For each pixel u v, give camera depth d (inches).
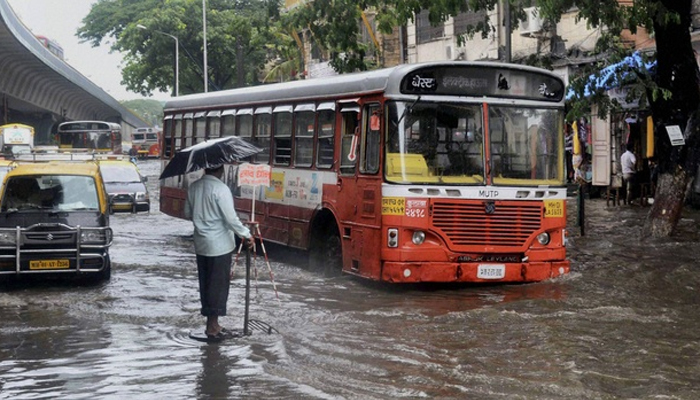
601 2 663.1
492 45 1355.8
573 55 1199.6
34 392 308.7
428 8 690.8
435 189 496.7
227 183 731.4
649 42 1105.4
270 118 656.4
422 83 500.4
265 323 423.2
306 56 1841.8
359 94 530.0
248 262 398.3
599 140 1176.2
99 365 347.3
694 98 711.1
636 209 987.9
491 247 506.6
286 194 627.5
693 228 780.6
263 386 312.8
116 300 495.5
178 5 2684.5
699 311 442.9
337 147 557.3
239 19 844.6
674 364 338.3
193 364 346.9
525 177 518.0
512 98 517.0
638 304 461.7
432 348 370.6
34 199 561.6
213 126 761.6
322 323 425.4
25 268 530.6
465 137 507.5
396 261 495.8
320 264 595.2
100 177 583.8
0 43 1916.8
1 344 386.3
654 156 1072.8
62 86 2908.5
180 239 837.8
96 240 544.7
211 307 388.5
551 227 522.6
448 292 509.0
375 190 507.5
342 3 783.1
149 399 298.7
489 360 347.9
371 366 341.1
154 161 3617.1
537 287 512.4
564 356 351.3
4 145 2042.3
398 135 498.0
